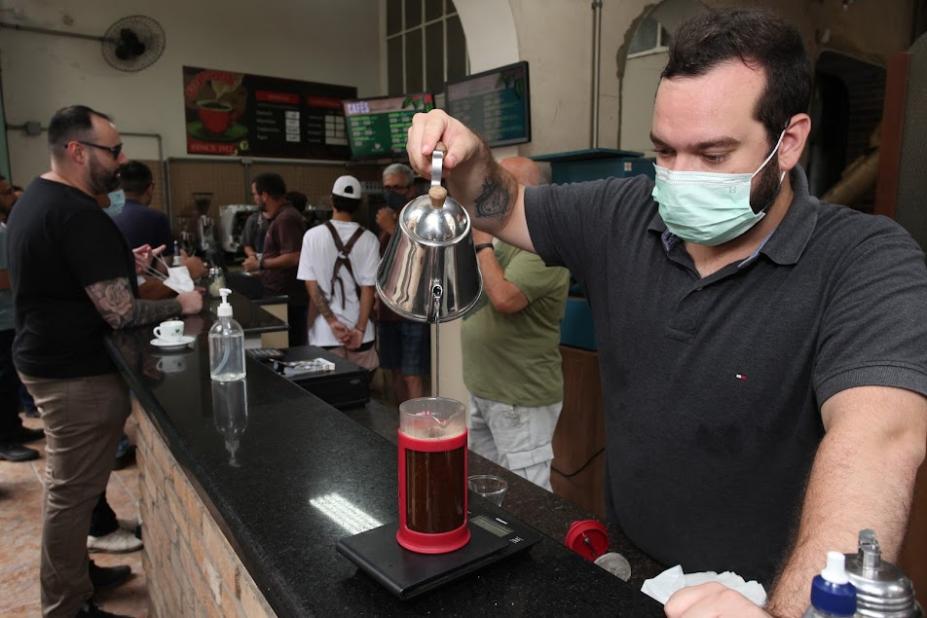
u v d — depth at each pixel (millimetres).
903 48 5254
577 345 2756
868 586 456
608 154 2619
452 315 811
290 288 4043
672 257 1051
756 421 968
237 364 1717
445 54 6215
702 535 1040
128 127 5832
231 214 5805
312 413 1365
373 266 3562
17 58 5309
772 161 920
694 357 1012
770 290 957
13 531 2785
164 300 2416
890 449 695
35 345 1992
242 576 1020
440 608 688
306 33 6617
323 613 682
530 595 711
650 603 700
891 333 764
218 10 6137
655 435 1063
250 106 6383
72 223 1951
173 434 1243
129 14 5727
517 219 1260
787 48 887
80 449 2061
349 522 882
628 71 5008
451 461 731
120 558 2623
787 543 875
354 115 5523
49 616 2096
